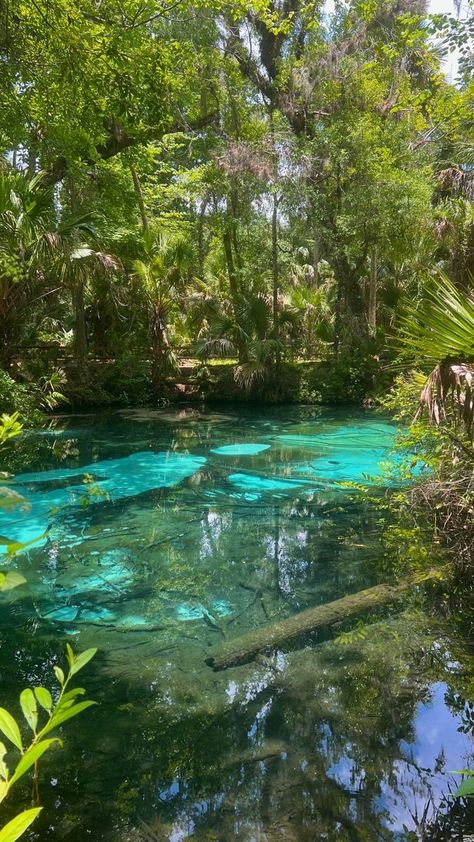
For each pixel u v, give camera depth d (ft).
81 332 50.31
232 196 54.95
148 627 13.47
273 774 8.61
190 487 26.07
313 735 9.53
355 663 11.67
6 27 17.83
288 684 10.96
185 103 47.11
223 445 35.50
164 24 44.55
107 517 21.83
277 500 24.06
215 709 10.23
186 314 62.75
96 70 17.78
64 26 17.06
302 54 54.49
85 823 7.69
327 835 7.43
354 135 48.96
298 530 20.36
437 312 10.79
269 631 12.96
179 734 9.59
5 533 19.98
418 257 51.55
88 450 34.01
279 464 30.48
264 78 57.16
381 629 13.07
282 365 55.77
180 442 36.45
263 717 9.95
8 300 41.45
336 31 53.98
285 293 61.00
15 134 29.45
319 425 42.50
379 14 49.83
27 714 3.58
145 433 39.65
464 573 15.72
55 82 19.69
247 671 11.44
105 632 13.26
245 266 57.77
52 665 11.80
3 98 22.62
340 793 8.17
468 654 11.98
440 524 18.30
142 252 51.85
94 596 15.21
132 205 52.19
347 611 13.84
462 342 10.75
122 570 16.92
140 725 9.81
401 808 7.86
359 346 55.93
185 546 18.89
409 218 48.47
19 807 7.97
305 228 53.93
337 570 16.74
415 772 8.61
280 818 7.77
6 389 36.91
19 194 37.60
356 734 9.48
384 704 10.28
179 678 11.26
